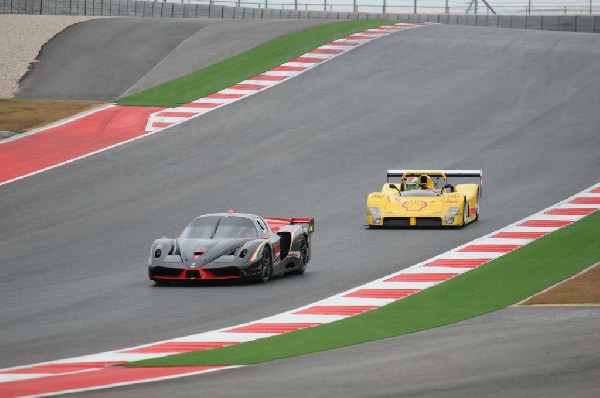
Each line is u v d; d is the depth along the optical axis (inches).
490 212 3590.1
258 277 2405.3
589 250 2812.5
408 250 2908.5
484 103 5418.3
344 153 4586.6
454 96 5541.3
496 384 1290.6
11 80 6264.8
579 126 5012.3
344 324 1902.1
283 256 2536.9
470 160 4475.9
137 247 3009.4
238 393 1262.3
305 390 1274.6
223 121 5167.3
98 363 1546.5
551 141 4781.0
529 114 5221.5
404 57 6309.1
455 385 1289.4
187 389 1302.9
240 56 6476.4
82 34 7308.1
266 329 1856.5
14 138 4938.5
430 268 2608.3
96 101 5748.0
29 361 1579.7
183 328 1873.8
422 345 1654.8
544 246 2908.5
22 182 4141.2
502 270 2554.1
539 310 2016.5
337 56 6338.6
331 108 5354.3
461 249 2901.1
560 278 2413.9
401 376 1362.0
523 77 5880.9
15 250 3004.4
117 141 4849.9
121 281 2471.7
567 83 5733.3
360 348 1652.3
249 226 2527.1
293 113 5280.5
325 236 3186.5
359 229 3297.2
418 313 2021.4
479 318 1952.5
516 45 6643.7
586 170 4286.4
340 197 3826.3
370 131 4950.8
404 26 7347.4
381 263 2711.6
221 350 1648.6
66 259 2837.1
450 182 4114.2
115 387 1334.9
